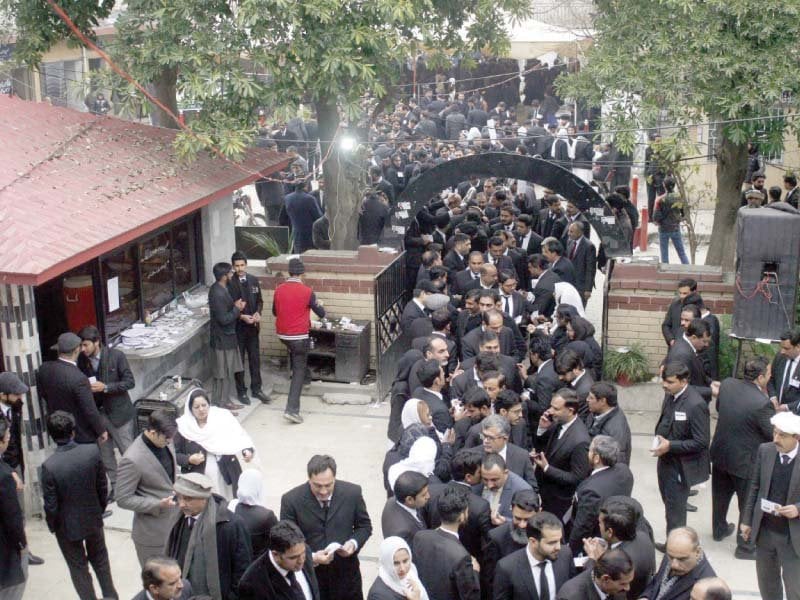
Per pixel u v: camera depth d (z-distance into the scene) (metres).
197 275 14.11
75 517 8.35
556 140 23.08
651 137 18.06
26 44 14.73
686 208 17.42
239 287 12.84
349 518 7.61
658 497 10.73
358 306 13.88
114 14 17.86
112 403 10.53
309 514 7.54
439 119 27.16
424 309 12.31
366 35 13.09
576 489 8.09
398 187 20.64
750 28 13.27
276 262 14.05
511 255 15.07
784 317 11.50
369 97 22.33
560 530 6.52
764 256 11.39
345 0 13.13
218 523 7.09
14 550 8.03
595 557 6.59
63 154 11.93
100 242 9.87
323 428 12.59
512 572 6.70
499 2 15.49
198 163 13.29
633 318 13.04
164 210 11.30
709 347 11.29
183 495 6.92
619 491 7.49
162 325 12.40
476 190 20.56
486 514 7.38
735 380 9.26
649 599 6.49
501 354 10.70
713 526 9.73
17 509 7.92
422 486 7.28
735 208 15.76
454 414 9.46
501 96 30.94
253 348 13.18
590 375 9.97
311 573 6.85
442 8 15.71
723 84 13.50
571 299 12.76
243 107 13.30
